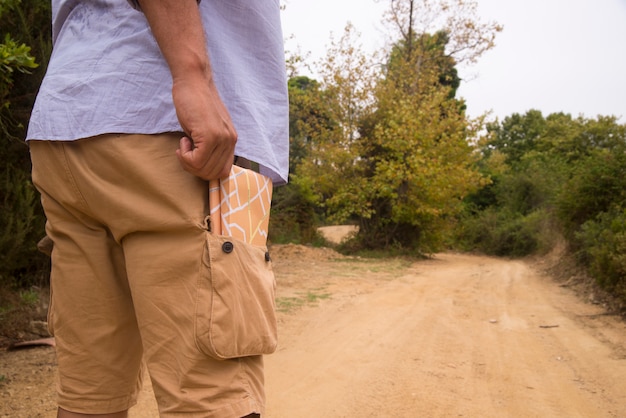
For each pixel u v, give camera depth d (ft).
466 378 13.61
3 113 18.83
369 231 70.74
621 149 40.57
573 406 11.77
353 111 68.28
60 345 4.49
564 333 19.45
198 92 3.61
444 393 12.35
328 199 66.18
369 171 69.15
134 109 3.91
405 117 62.90
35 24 20.10
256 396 3.82
